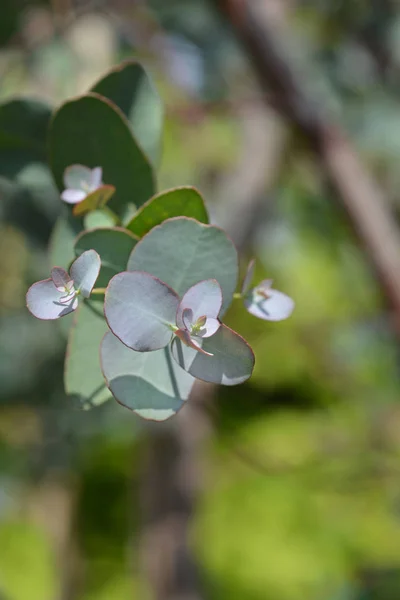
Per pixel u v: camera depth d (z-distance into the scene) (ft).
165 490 5.77
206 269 2.24
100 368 2.27
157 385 2.19
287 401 10.88
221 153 6.66
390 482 6.54
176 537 5.68
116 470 10.07
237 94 5.08
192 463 5.72
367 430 6.67
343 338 7.21
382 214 4.34
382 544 10.30
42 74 3.95
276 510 10.79
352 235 4.42
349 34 5.07
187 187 2.28
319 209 8.04
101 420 4.85
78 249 2.29
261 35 4.34
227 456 10.16
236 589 10.49
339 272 9.55
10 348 4.56
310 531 10.75
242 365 2.15
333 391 10.30
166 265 2.24
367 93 5.17
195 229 2.24
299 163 6.75
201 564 6.37
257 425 10.65
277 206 7.40
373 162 5.54
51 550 10.53
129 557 10.30
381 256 4.22
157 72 4.95
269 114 5.09
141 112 2.54
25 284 4.39
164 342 2.15
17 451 5.85
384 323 6.60
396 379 6.82
